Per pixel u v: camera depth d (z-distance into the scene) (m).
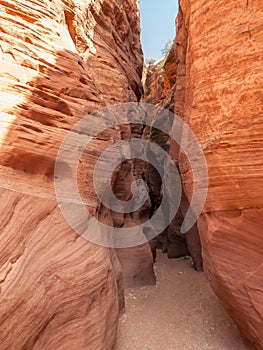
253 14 4.33
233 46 4.57
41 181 4.23
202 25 5.34
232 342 5.29
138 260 8.73
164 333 5.57
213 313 6.48
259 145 4.05
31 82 4.59
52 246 3.75
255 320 4.24
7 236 3.18
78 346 3.60
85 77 5.98
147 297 7.66
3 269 2.98
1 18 4.69
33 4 5.38
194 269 10.89
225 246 4.68
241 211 4.38
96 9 9.35
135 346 5.05
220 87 4.73
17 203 3.54
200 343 5.23
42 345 3.23
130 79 12.05
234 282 4.50
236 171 4.34
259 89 4.07
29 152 4.10
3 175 3.66
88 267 4.16
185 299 7.47
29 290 3.12
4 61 4.34
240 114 4.30
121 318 6.14
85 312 3.84
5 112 3.98
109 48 9.91
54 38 5.53
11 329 2.83
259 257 4.21
